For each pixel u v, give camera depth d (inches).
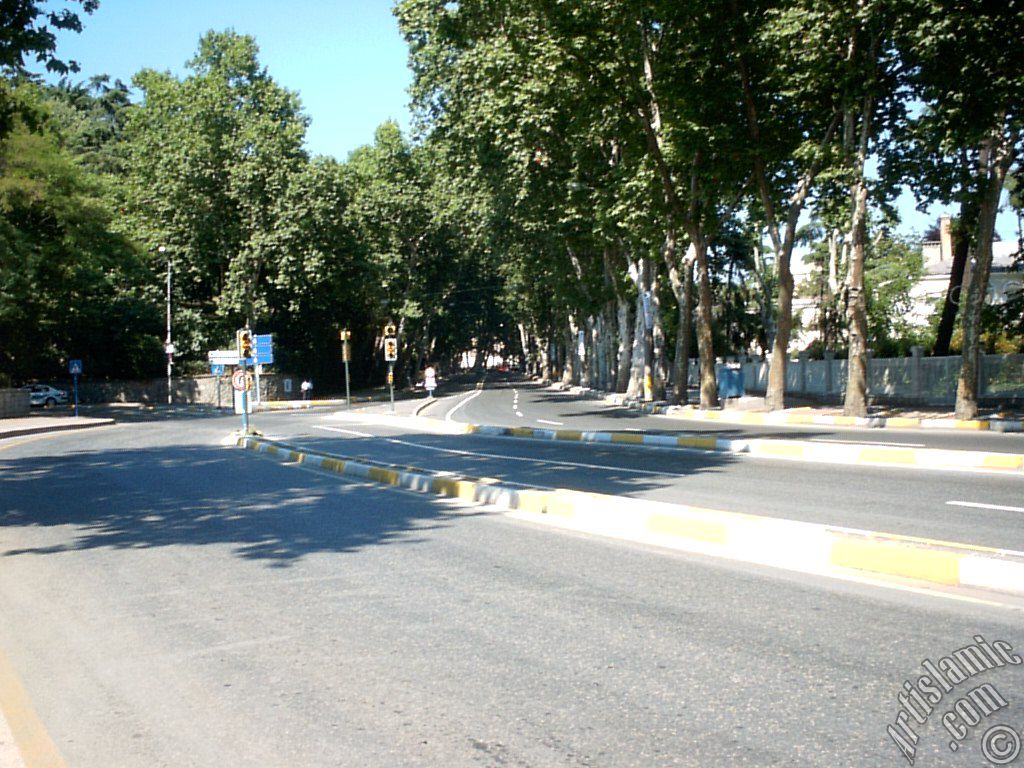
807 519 389.4
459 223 2477.9
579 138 1288.1
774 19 922.7
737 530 344.5
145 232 2133.4
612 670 209.6
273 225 2134.6
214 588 304.8
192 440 1124.5
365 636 243.8
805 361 1547.7
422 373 3531.0
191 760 170.4
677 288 1375.5
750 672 204.4
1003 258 2235.5
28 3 494.0
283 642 241.0
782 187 1176.2
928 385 1191.6
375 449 866.1
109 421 1651.1
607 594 280.1
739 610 256.7
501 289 3262.8
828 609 255.0
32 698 206.1
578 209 1402.6
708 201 1230.3
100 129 2699.3
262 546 378.0
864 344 990.4
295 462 781.9
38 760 172.6
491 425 1155.9
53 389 2363.4
